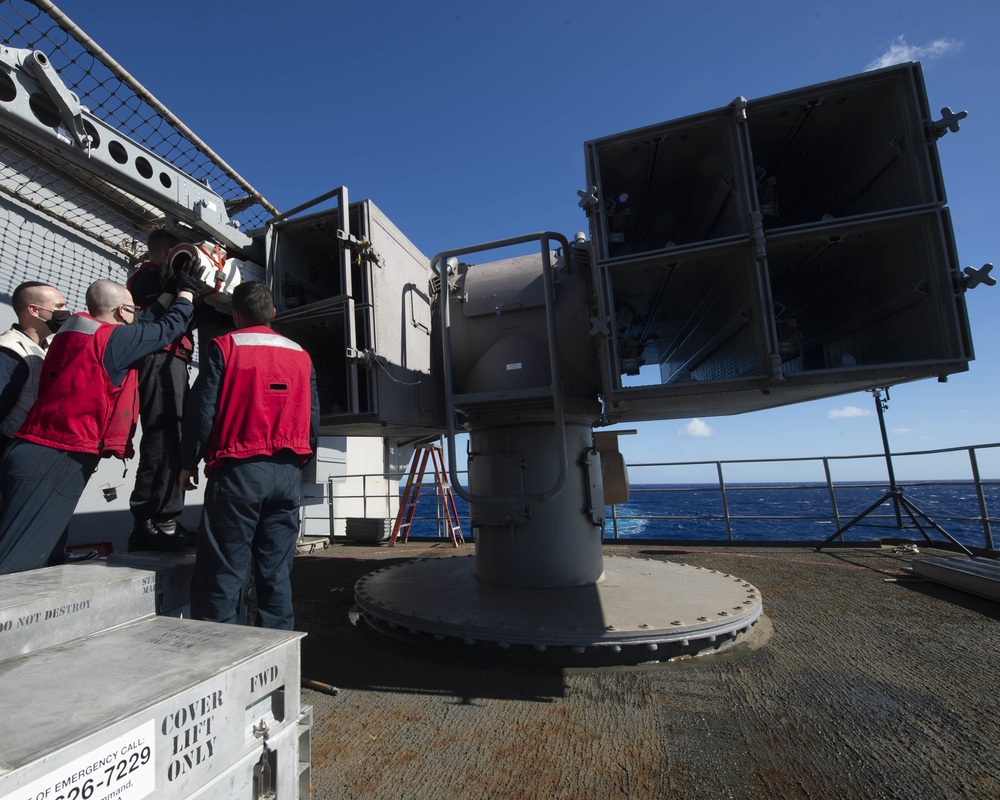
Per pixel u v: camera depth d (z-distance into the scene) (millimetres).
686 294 3828
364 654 3070
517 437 3902
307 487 10461
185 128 3885
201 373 2270
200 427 2188
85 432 2172
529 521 3840
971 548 5789
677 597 3447
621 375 3451
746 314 3191
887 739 1979
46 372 2191
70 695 971
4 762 713
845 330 3678
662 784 1742
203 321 3197
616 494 4492
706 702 2338
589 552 3887
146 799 912
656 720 2186
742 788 1710
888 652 2869
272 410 2287
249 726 1197
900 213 2869
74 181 4332
